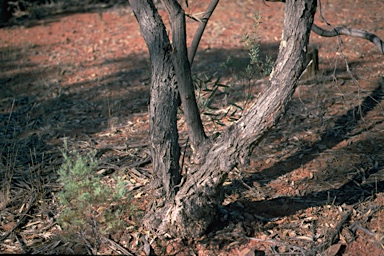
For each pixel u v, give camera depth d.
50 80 7.04
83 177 3.47
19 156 4.97
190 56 3.47
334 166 4.52
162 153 3.54
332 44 7.45
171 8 3.25
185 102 3.34
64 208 3.94
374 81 6.11
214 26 8.80
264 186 4.29
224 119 5.34
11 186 4.42
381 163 4.52
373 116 5.31
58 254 3.56
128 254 3.49
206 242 3.58
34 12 10.41
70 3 11.16
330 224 3.80
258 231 3.74
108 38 8.74
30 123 5.77
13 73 7.38
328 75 6.36
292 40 3.08
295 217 3.88
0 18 9.97
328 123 5.24
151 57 3.54
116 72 7.21
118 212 3.51
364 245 3.60
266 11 9.50
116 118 5.77
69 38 8.88
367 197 4.07
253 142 3.23
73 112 6.02
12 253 3.60
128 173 4.54
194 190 3.45
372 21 8.33
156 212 3.67
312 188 4.24
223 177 3.39
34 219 3.98
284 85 3.12
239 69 6.69
